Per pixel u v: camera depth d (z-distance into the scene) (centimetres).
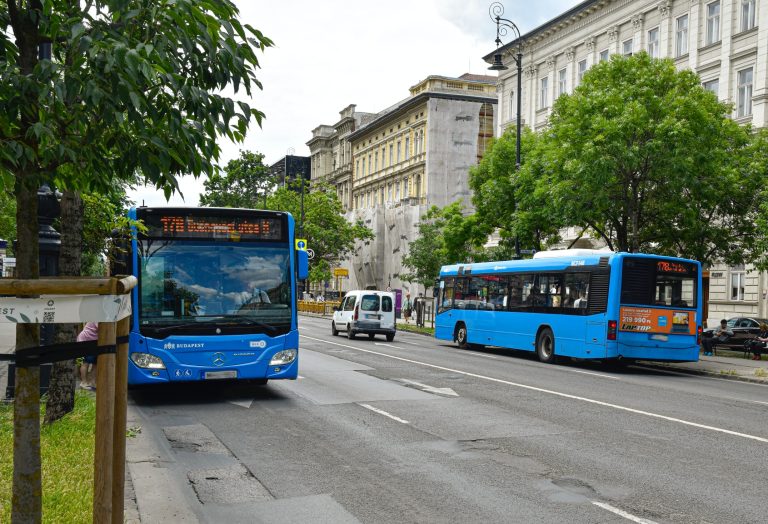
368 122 8881
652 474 785
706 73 3659
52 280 362
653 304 2070
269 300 1269
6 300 359
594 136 2481
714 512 650
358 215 7675
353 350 2520
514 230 3166
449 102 6856
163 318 1211
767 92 3303
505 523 618
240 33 420
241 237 1269
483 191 3600
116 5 360
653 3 3969
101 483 373
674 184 2448
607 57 4341
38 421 370
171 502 664
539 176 3036
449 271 3031
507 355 2594
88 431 886
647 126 2441
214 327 1229
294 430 1030
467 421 1103
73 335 968
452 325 2952
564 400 1345
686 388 1650
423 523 618
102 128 392
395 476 775
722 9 3562
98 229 934
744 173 2677
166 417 1133
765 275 3247
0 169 391
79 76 357
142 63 348
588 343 2100
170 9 382
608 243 2850
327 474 784
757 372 2056
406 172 7381
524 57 5072
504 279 2588
